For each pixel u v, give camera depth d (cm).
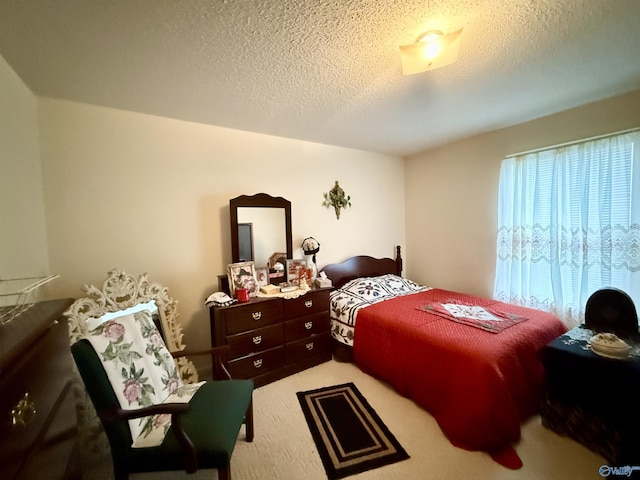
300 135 284
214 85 178
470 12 121
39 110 183
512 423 153
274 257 265
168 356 158
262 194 258
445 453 157
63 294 192
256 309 222
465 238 323
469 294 321
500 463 149
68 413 92
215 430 120
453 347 176
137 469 113
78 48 136
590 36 140
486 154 297
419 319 221
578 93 206
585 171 227
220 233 252
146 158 219
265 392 218
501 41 143
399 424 181
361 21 124
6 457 59
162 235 227
